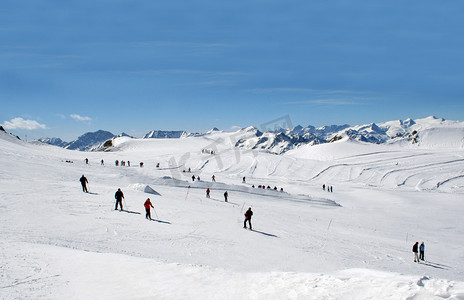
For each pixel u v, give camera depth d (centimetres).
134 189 3102
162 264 1005
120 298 680
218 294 729
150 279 836
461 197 6044
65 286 720
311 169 9106
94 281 779
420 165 9988
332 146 14850
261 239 1789
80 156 8025
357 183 7962
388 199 5712
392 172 9238
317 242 1941
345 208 4578
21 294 641
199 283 820
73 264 900
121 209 2066
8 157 4203
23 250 988
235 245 1558
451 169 9425
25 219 1549
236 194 4350
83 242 1267
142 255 1177
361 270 1028
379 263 1653
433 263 1972
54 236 1301
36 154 5841
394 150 13575
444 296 575
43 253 977
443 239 2989
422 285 675
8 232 1270
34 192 2312
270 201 4209
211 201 3344
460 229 3584
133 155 8956
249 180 6481
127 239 1414
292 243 1803
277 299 687
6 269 786
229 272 969
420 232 3259
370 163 10469
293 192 5866
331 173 8925
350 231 2728
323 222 3028
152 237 1507
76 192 2498
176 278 857
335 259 1550
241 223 2238
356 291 691
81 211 1877
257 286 797
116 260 996
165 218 2016
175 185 4347
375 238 2542
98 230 1509
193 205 2761
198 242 1522
